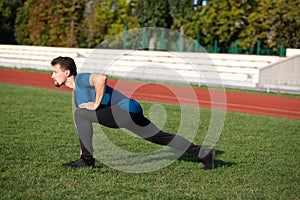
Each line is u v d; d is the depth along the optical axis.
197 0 32.56
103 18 35.97
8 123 8.62
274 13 29.05
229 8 30.94
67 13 39.22
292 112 14.04
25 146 6.53
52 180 4.84
